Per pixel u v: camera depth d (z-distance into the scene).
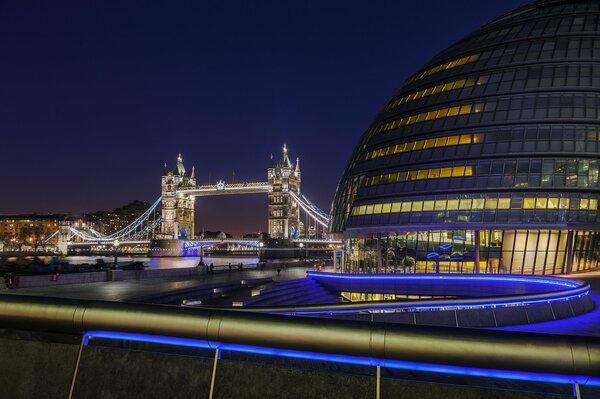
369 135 80.06
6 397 6.09
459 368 4.95
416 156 67.50
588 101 62.38
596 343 4.56
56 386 5.95
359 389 5.07
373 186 70.69
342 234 75.94
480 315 27.34
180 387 5.59
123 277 53.91
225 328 5.41
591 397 4.63
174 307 5.73
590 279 51.19
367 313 24.98
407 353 4.87
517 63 67.12
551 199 59.09
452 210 62.09
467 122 65.75
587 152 59.84
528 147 61.47
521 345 4.61
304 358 5.37
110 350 5.93
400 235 66.69
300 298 52.47
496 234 60.72
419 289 56.81
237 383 5.43
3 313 6.12
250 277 64.38
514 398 4.71
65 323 5.92
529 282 47.47
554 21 70.50
